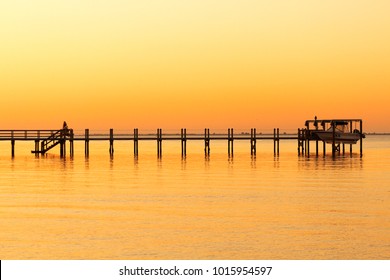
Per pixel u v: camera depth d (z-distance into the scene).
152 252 28.50
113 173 63.59
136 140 93.88
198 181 54.91
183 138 96.50
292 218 35.78
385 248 29.08
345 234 31.66
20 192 46.94
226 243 29.94
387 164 76.56
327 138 93.00
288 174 61.94
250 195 45.03
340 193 46.12
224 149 135.88
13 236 31.28
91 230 32.62
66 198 43.72
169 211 38.19
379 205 40.34
